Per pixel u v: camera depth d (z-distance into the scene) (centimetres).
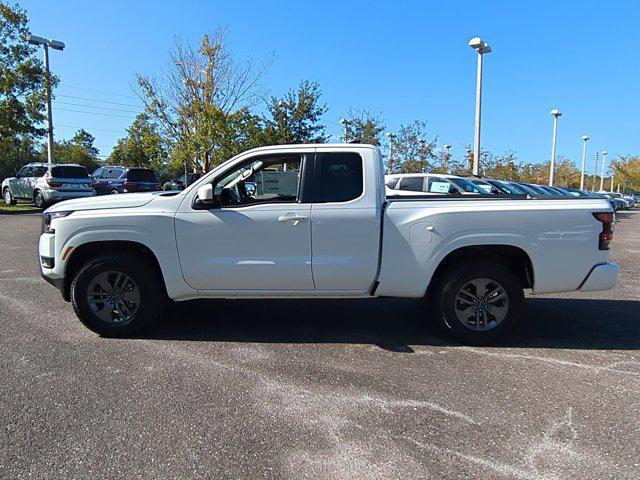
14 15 1870
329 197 479
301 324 552
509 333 482
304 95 2769
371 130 2962
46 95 2020
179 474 274
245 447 301
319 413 344
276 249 479
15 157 3647
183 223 480
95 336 499
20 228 1384
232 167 489
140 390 376
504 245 473
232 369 420
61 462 284
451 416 342
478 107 1912
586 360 448
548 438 314
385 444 306
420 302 650
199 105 2039
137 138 2289
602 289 479
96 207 494
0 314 568
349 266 477
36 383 386
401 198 524
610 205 482
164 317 571
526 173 4078
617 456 295
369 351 467
